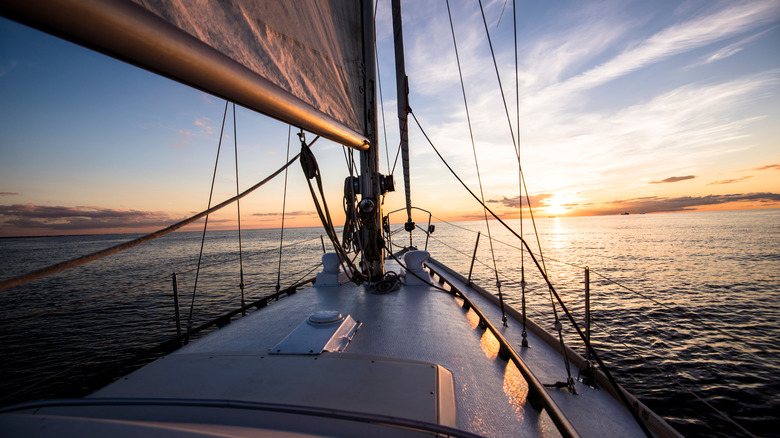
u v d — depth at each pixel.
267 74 1.50
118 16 0.79
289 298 4.47
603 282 24.95
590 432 1.94
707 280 25.88
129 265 40.41
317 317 2.76
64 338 12.35
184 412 1.46
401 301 4.17
